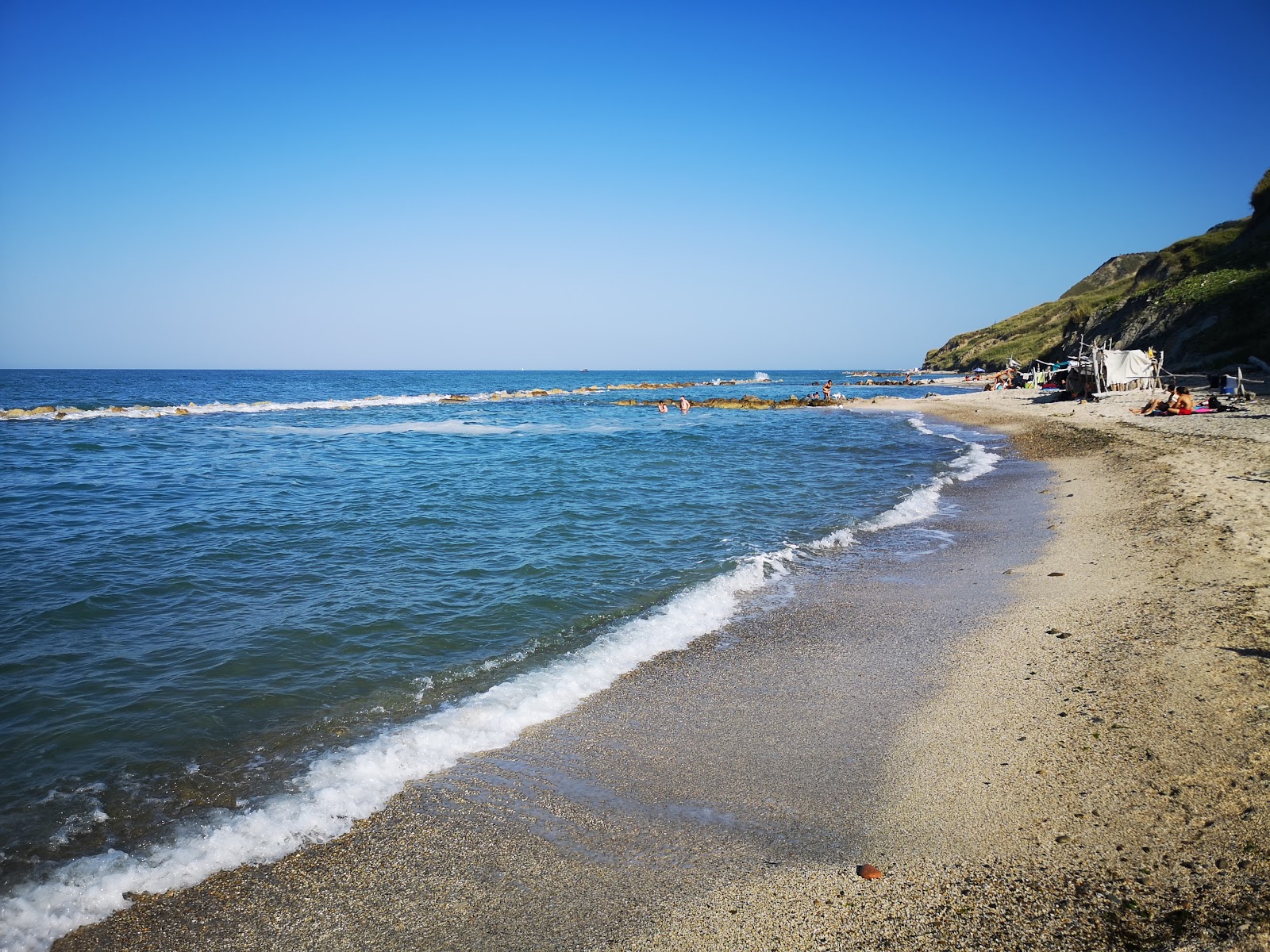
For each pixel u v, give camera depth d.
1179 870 4.12
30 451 28.77
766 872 4.55
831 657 8.10
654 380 174.88
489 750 6.27
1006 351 92.69
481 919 4.25
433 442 35.44
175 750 6.31
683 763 5.97
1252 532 10.59
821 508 17.12
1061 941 3.72
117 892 4.54
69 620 9.55
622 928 4.12
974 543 12.82
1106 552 11.06
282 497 19.09
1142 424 25.05
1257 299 39.31
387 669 8.07
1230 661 6.63
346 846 4.98
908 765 5.71
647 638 8.84
